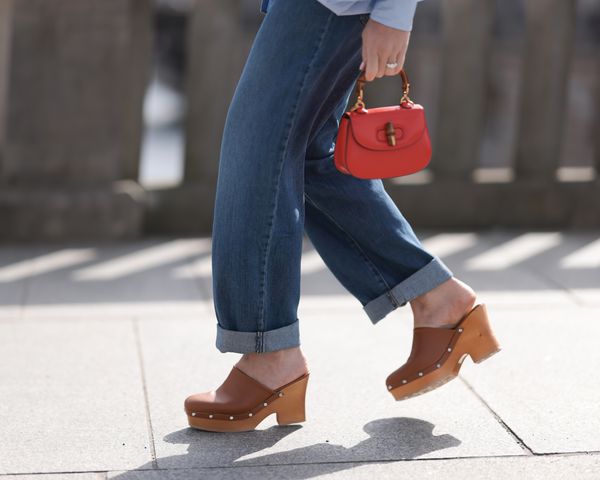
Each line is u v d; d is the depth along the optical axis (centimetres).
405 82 474
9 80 866
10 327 657
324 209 491
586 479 434
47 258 840
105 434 484
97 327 659
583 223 962
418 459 455
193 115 919
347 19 434
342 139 462
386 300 498
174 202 923
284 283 468
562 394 536
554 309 697
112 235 903
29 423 497
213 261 466
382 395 537
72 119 880
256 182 449
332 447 469
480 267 817
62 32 862
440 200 947
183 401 529
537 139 948
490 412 511
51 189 888
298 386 486
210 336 641
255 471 443
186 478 436
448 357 497
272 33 439
